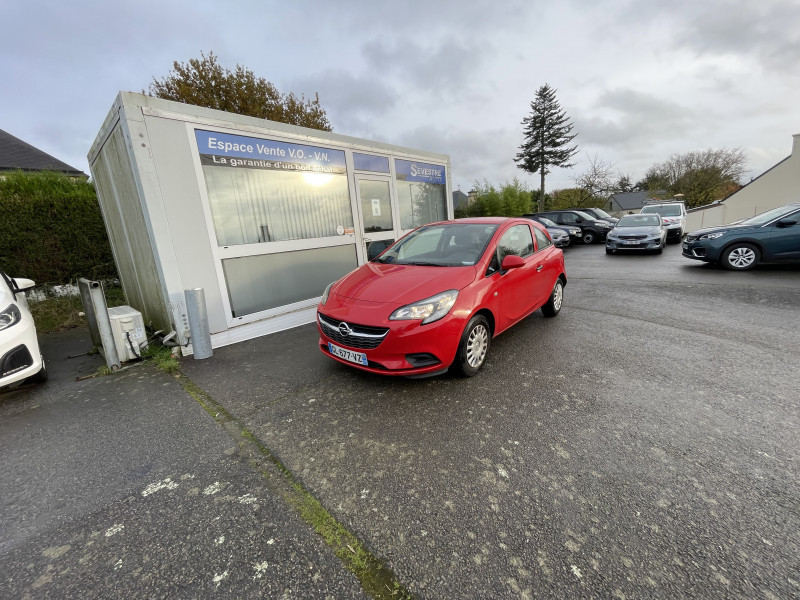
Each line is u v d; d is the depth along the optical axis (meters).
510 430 2.35
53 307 6.40
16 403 3.08
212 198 4.18
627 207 47.91
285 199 4.90
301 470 2.07
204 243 4.09
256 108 14.73
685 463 1.98
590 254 12.29
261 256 4.67
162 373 3.56
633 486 1.83
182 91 13.66
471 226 3.90
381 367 2.79
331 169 5.42
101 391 3.23
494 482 1.90
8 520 1.80
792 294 5.48
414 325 2.68
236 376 3.41
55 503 1.90
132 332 3.80
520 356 3.54
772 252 7.20
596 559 1.44
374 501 1.81
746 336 3.86
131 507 1.85
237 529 1.68
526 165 37.66
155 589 1.41
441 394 2.86
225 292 4.33
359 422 2.53
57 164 15.12
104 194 5.44
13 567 1.53
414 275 3.16
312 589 1.38
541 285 4.26
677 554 1.45
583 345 3.77
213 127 4.07
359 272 3.61
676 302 5.38
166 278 3.82
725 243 7.57
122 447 2.38
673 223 14.25
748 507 1.67
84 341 5.02
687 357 3.38
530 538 1.55
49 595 1.40
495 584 1.36
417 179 7.05
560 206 38.06
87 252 7.32
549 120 35.75
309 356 3.84
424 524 1.66
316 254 5.31
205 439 2.43
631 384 2.90
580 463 2.01
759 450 2.06
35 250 6.72
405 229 6.93
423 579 1.40
